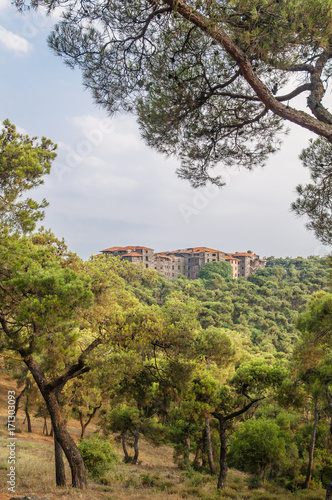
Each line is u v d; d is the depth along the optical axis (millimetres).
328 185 7723
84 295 7352
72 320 8156
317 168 7746
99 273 11070
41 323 7016
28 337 7883
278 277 154000
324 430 22875
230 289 132625
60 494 8719
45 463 15945
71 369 10875
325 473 21266
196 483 16469
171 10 5430
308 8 5219
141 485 14586
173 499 11406
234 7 5277
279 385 15547
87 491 9977
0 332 8352
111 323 10930
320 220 7883
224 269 149000
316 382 13961
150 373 13430
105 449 15359
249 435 20188
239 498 13688
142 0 5641
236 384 16438
